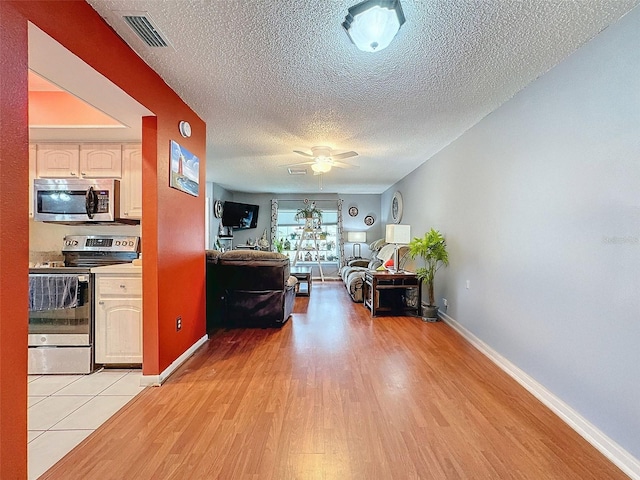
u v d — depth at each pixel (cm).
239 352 334
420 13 182
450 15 183
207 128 383
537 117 253
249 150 480
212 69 247
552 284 233
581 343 204
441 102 304
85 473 162
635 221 169
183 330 306
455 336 391
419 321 463
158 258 258
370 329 422
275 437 192
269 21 191
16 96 134
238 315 426
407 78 259
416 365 302
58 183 299
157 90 254
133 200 305
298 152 442
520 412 221
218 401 234
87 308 280
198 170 342
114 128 273
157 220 257
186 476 160
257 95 293
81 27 171
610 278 184
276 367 296
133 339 282
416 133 397
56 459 172
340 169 610
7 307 131
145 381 258
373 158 525
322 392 248
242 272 423
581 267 205
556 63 230
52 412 220
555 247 230
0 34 128
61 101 274
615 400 179
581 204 206
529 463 171
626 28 175
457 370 290
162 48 218
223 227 838
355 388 255
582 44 206
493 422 209
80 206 300
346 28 186
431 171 512
